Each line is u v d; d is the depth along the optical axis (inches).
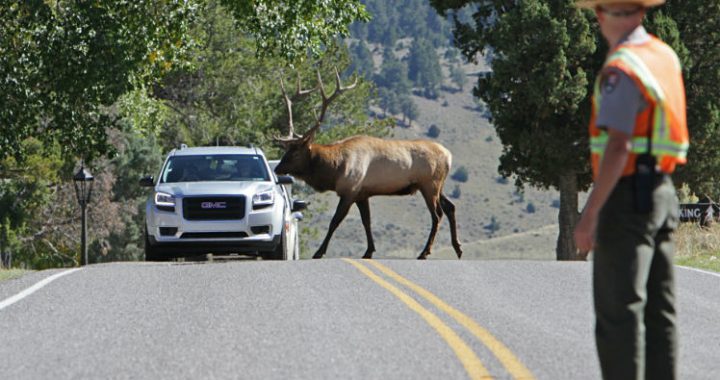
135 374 802.8
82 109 2571.4
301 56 2847.0
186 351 890.1
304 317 1064.8
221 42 5531.5
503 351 879.7
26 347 925.2
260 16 2778.1
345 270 1492.4
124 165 6200.8
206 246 1911.9
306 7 2753.4
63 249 5620.1
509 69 3681.1
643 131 560.7
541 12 3646.7
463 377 780.0
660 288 597.0
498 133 3890.3
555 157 3698.3
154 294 1254.9
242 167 2047.2
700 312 1146.7
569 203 3890.3
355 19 2844.5
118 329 1009.5
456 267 1547.7
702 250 2299.5
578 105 3725.4
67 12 2490.2
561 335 964.6
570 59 3713.1
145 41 2581.2
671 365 600.1
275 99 5841.5
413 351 882.1
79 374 807.1
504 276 1439.5
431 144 2281.0
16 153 2571.4
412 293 1245.7
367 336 954.1
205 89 5605.3
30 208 5132.9
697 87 3973.9
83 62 2454.5
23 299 1224.2
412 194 2276.1
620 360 568.1
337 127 6018.7
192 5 2696.9
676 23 3880.4
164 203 1920.5
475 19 3986.2
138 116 4611.2
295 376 788.6
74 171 5241.1
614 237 568.1
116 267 1596.9
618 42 574.2
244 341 933.2
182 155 2071.9
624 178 565.9
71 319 1074.1
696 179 4013.3
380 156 2222.0
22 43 2527.1
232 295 1233.4
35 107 2534.5
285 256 1994.3
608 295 571.2
